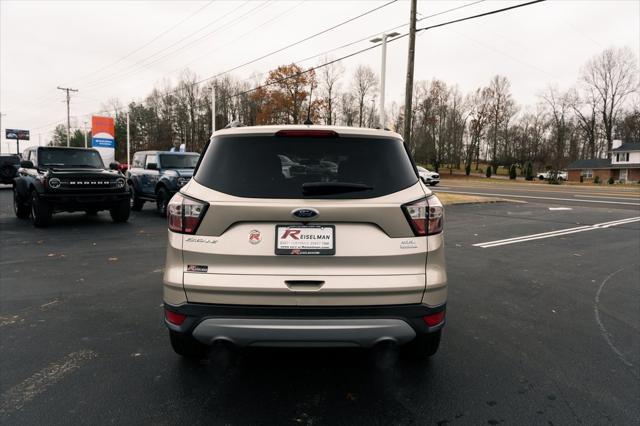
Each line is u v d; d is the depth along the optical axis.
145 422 2.54
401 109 85.38
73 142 92.31
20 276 5.87
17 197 11.59
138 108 90.06
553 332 4.07
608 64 72.12
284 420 2.58
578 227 11.52
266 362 3.35
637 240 9.51
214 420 2.57
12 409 2.66
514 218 13.48
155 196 12.54
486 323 4.29
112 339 3.77
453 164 88.94
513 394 2.91
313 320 2.51
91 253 7.39
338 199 2.57
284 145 2.74
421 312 2.61
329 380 3.08
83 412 2.63
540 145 83.50
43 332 3.91
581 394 2.92
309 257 2.54
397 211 2.60
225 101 73.00
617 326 4.25
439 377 3.14
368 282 2.55
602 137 77.94
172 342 3.15
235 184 2.62
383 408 2.72
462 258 7.45
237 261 2.55
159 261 6.82
